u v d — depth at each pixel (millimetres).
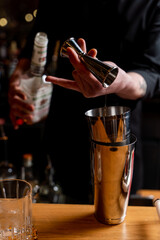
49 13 1393
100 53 1329
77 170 1472
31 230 716
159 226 771
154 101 2299
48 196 1463
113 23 1289
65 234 746
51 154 1528
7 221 698
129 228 767
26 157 1515
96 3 1280
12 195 742
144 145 2441
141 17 1272
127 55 1312
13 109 1286
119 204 766
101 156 735
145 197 1275
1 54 2430
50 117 1482
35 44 1074
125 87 978
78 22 1327
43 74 1178
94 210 834
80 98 1357
